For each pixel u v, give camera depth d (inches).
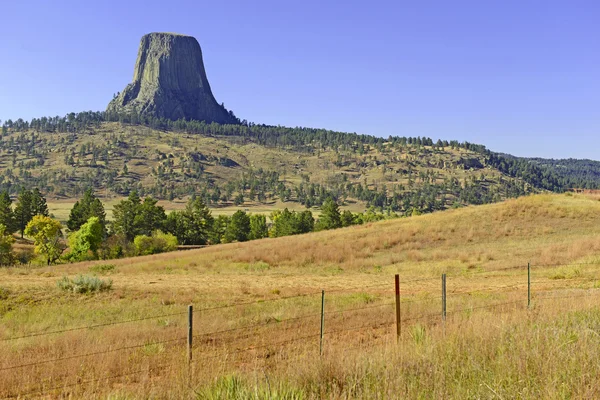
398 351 264.2
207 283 1002.7
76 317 614.2
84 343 417.7
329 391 209.9
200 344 417.4
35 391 294.5
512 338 266.8
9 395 287.0
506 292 671.1
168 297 770.2
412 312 502.0
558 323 306.2
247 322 514.3
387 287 862.5
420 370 226.7
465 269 1079.6
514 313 371.2
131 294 820.0
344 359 252.7
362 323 468.8
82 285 828.6
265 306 620.1
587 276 828.0
